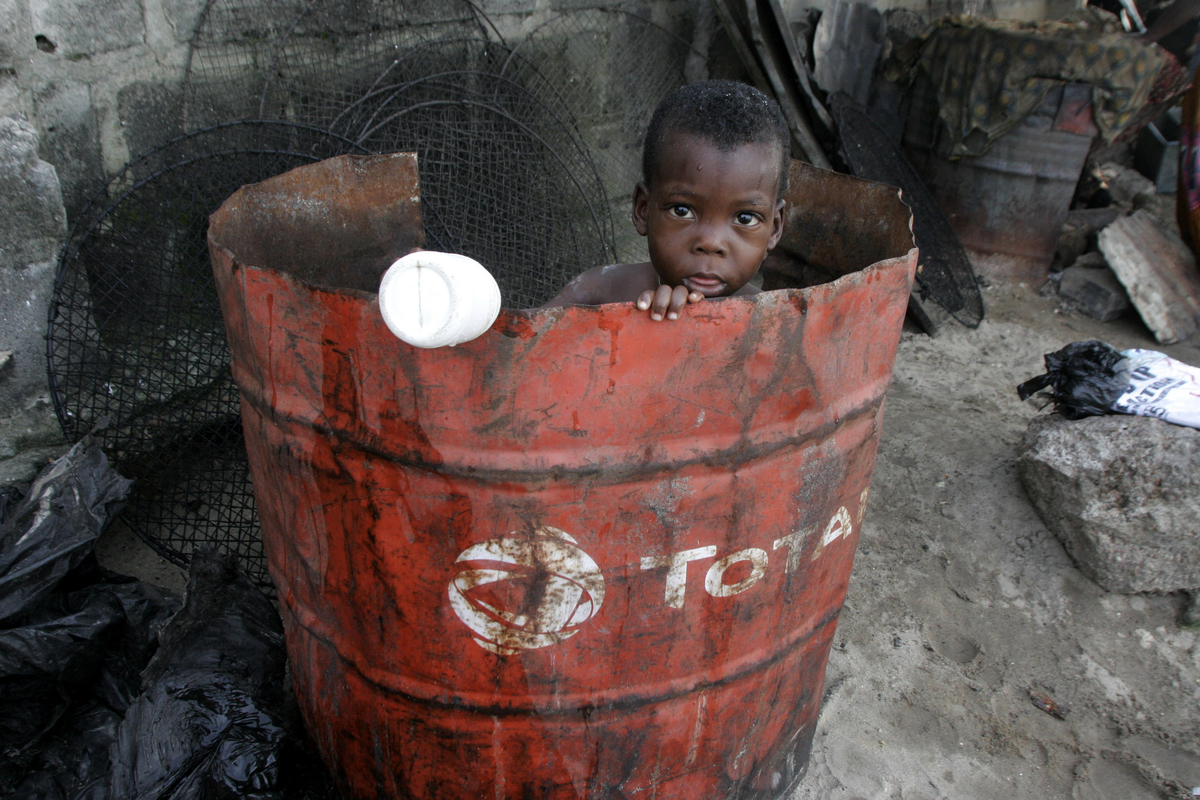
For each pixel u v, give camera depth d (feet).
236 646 5.37
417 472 3.47
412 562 3.67
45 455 6.49
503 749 4.07
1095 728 6.35
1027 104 12.26
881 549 7.81
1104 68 11.95
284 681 5.73
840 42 14.43
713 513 3.62
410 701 4.04
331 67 8.46
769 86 11.50
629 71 11.91
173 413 7.17
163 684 4.99
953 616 7.25
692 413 3.41
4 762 5.03
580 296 5.64
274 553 4.47
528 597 3.63
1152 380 7.51
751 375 3.41
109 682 5.47
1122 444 7.22
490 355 3.17
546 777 4.16
